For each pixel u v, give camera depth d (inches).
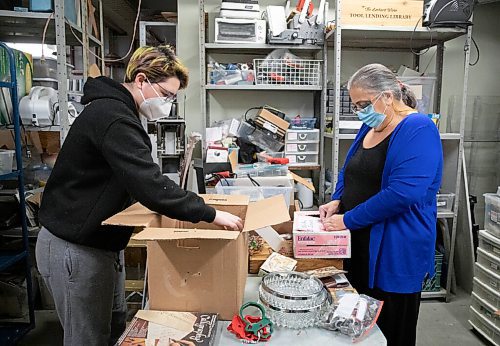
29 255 95.7
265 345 39.4
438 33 106.1
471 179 129.9
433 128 58.2
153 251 43.3
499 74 130.2
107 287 55.9
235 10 110.7
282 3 125.4
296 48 115.0
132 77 53.7
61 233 51.8
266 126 114.5
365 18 100.6
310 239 54.1
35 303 107.2
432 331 97.7
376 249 60.4
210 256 43.0
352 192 65.7
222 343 39.7
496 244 90.7
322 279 51.8
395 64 128.3
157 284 43.9
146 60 53.1
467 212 116.1
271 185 84.9
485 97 126.9
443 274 116.0
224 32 111.7
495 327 89.1
